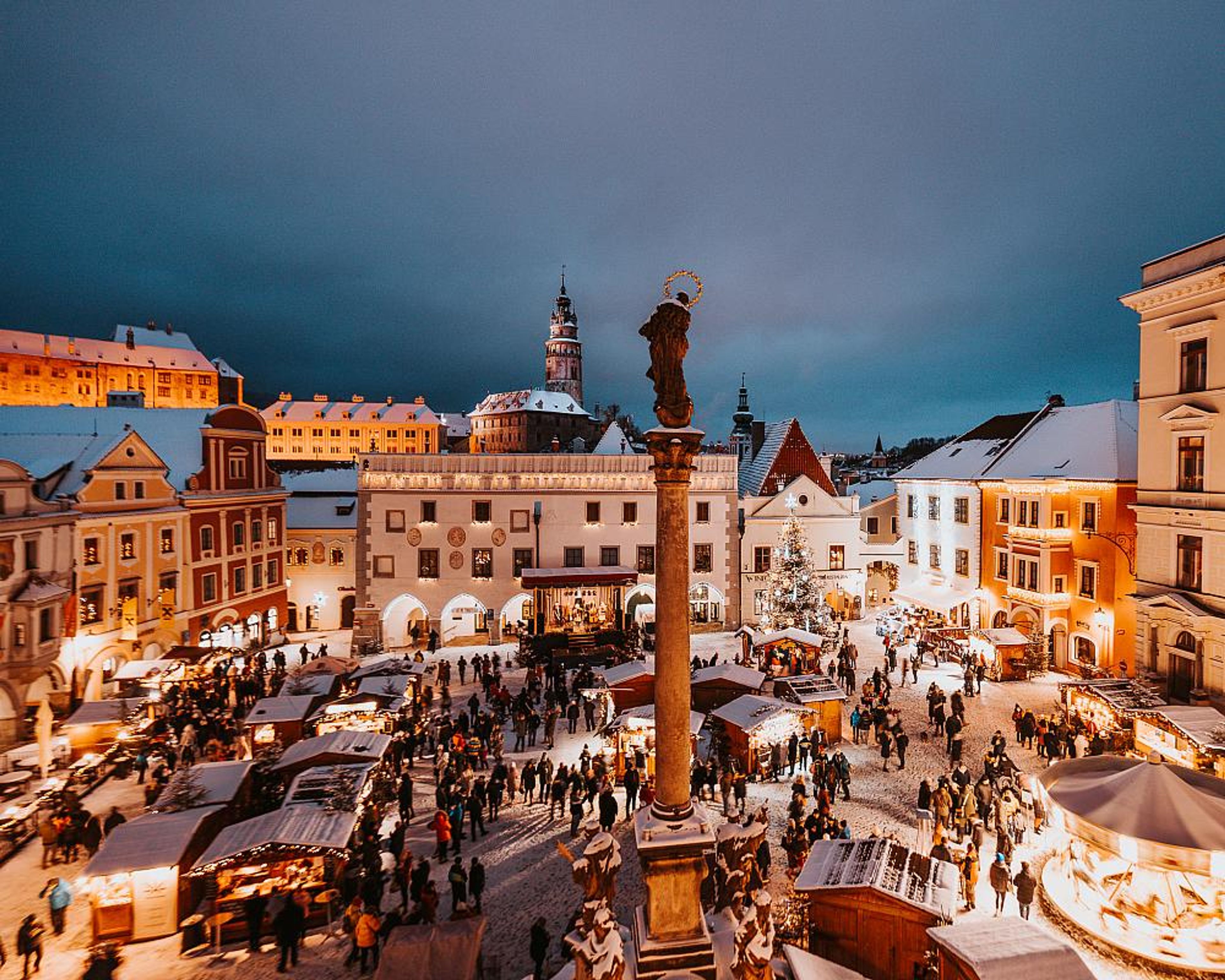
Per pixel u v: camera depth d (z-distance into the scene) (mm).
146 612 33594
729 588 44312
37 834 20344
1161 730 22375
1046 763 23688
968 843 18359
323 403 120500
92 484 30812
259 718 24703
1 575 25781
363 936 14375
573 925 13992
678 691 11133
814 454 50594
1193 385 26422
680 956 10469
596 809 21562
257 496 42250
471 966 12602
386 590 41750
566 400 131375
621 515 43250
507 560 42344
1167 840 14023
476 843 19422
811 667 33094
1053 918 15742
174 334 114875
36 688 27844
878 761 24438
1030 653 34031
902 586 49625
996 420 47812
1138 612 28500
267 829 16078
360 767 19672
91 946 15359
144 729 25562
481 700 31516
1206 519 25625
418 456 41781
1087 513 33656
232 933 15625
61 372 96250
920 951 13297
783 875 17531
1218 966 13625
